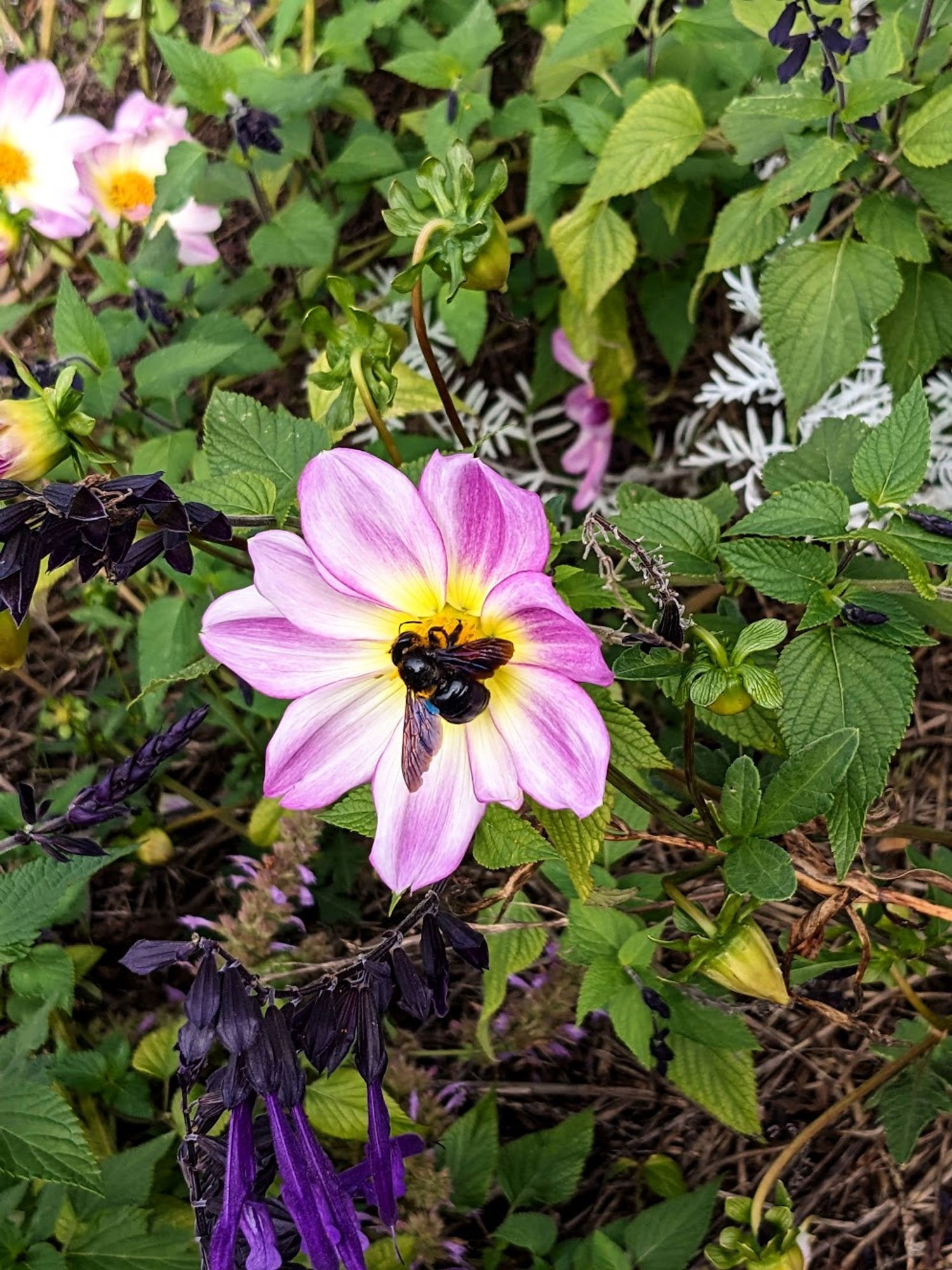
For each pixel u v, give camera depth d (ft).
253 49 1.70
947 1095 1.13
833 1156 1.36
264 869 1.30
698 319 1.71
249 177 1.56
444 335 1.73
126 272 1.58
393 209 0.97
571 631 0.74
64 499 0.69
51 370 1.34
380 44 1.79
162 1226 1.12
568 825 0.87
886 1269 1.31
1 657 0.91
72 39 1.97
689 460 1.68
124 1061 1.27
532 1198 1.26
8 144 1.63
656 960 1.38
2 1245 1.02
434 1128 1.28
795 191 1.20
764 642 0.81
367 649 0.83
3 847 0.88
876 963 1.14
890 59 1.20
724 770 1.07
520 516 0.77
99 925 1.56
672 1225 1.16
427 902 0.81
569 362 1.69
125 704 1.63
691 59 1.46
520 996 1.41
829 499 0.91
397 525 0.79
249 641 0.81
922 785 1.53
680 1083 1.13
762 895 0.86
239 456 1.00
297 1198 0.69
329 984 0.74
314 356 1.80
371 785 0.86
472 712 0.78
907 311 1.30
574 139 1.49
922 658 1.56
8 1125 0.97
